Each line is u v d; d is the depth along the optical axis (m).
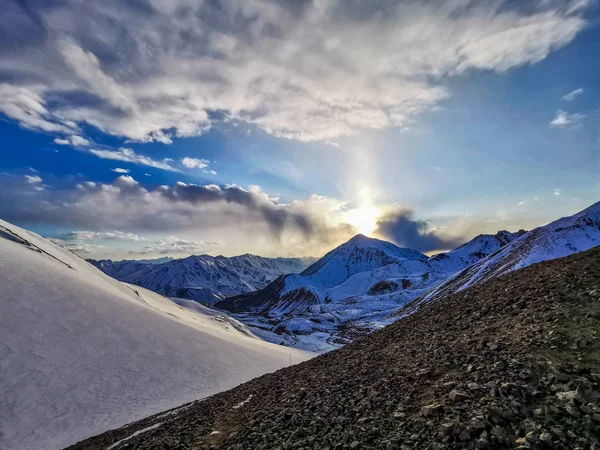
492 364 9.72
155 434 14.44
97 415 32.06
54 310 47.16
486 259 152.25
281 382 18.47
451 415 7.80
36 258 60.47
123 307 58.47
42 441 26.88
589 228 129.38
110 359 43.56
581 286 13.01
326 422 9.84
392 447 7.44
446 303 21.64
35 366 36.81
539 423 6.88
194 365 50.69
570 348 9.15
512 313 13.41
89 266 96.50
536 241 128.88
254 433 10.66
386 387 11.09
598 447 6.02
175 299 173.12
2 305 43.25
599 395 7.12
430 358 12.14
